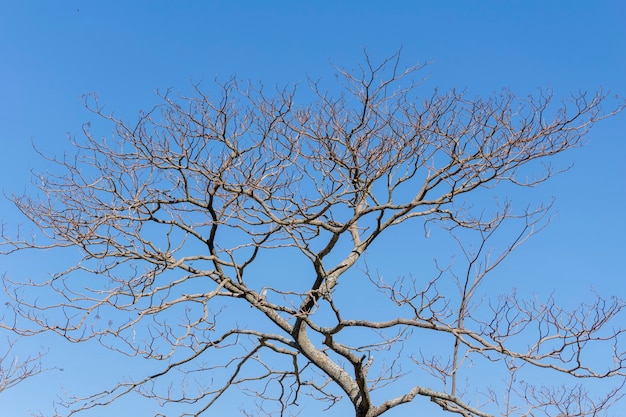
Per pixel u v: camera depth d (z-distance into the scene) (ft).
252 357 31.81
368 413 28.66
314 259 26.08
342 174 26.84
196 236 27.68
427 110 26.48
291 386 33.19
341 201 26.99
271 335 30.40
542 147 26.63
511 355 25.05
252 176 26.66
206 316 24.56
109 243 25.89
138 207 26.35
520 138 26.05
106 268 25.43
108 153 26.40
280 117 26.58
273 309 28.22
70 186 26.30
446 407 29.19
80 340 23.63
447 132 26.63
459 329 25.66
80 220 25.48
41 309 23.35
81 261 25.03
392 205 27.09
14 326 23.26
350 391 29.32
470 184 28.22
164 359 24.77
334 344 27.07
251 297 28.27
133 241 25.64
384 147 26.43
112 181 26.20
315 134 26.27
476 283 27.48
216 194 27.27
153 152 26.50
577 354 25.09
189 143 26.27
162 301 25.00
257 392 32.76
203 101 26.37
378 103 26.48
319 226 27.35
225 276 28.07
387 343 26.78
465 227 29.04
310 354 29.45
